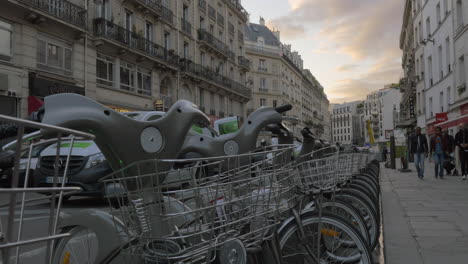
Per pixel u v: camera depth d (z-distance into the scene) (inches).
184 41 1190.3
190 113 87.2
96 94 781.9
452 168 551.2
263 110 125.6
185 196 80.4
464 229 182.7
